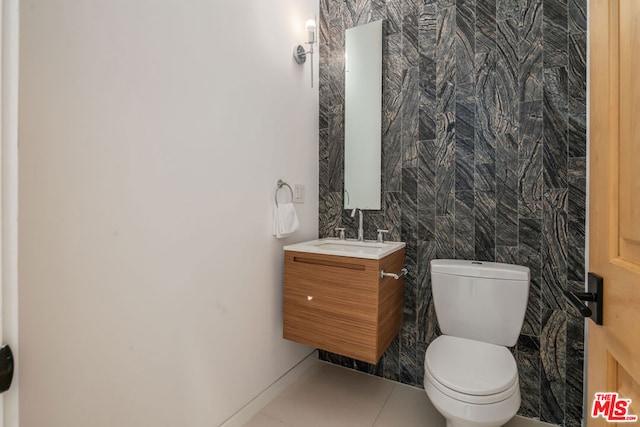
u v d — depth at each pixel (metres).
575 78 1.45
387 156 1.92
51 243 0.82
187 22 1.19
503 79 1.60
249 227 1.52
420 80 1.81
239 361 1.46
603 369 0.64
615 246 0.61
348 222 2.06
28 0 0.76
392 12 1.90
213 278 1.32
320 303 1.56
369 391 1.77
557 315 1.48
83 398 0.89
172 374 1.15
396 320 1.68
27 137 0.77
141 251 1.04
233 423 1.43
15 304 0.45
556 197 1.49
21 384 0.77
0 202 0.44
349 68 2.04
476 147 1.66
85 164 0.89
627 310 0.54
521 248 1.56
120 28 0.97
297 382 1.87
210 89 1.30
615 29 0.60
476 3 1.66
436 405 1.16
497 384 1.11
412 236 1.83
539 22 1.52
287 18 1.80
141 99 1.04
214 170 1.33
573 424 1.46
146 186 1.06
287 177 1.81
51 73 0.81
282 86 1.76
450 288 1.53
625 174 0.57
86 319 0.90
